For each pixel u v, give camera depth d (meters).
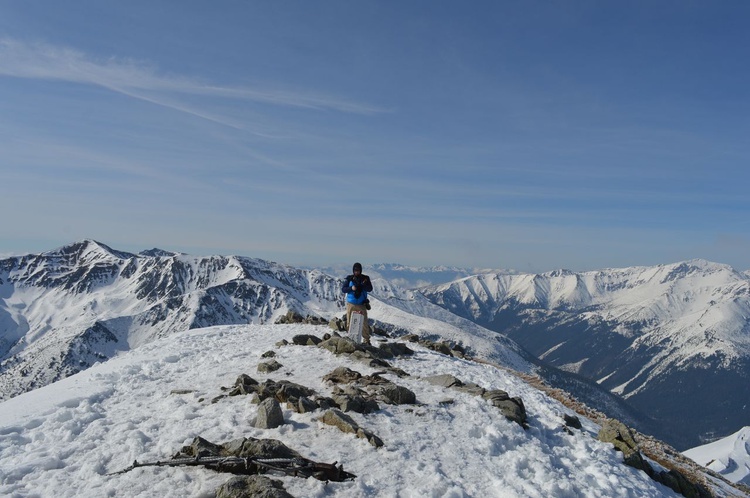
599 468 12.48
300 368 18.47
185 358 22.00
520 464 11.68
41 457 10.79
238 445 10.55
